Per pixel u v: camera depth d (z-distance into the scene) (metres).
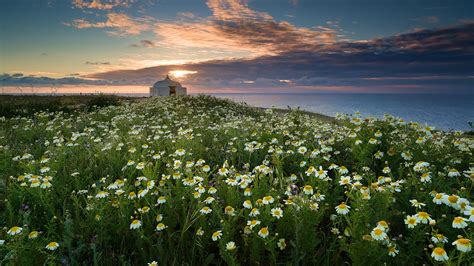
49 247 2.34
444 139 5.27
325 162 4.61
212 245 2.78
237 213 2.83
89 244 2.60
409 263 2.21
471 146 4.36
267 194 2.93
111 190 3.30
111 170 4.54
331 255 2.53
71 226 2.79
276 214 2.60
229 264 2.24
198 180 3.35
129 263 2.44
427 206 2.79
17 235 2.35
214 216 2.85
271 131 6.66
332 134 6.29
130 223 2.86
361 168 4.18
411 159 4.33
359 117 5.40
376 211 2.52
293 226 2.57
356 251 2.08
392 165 4.28
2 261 2.19
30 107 15.30
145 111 13.19
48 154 5.30
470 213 2.08
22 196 3.48
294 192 3.12
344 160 4.81
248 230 2.50
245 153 5.34
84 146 5.94
